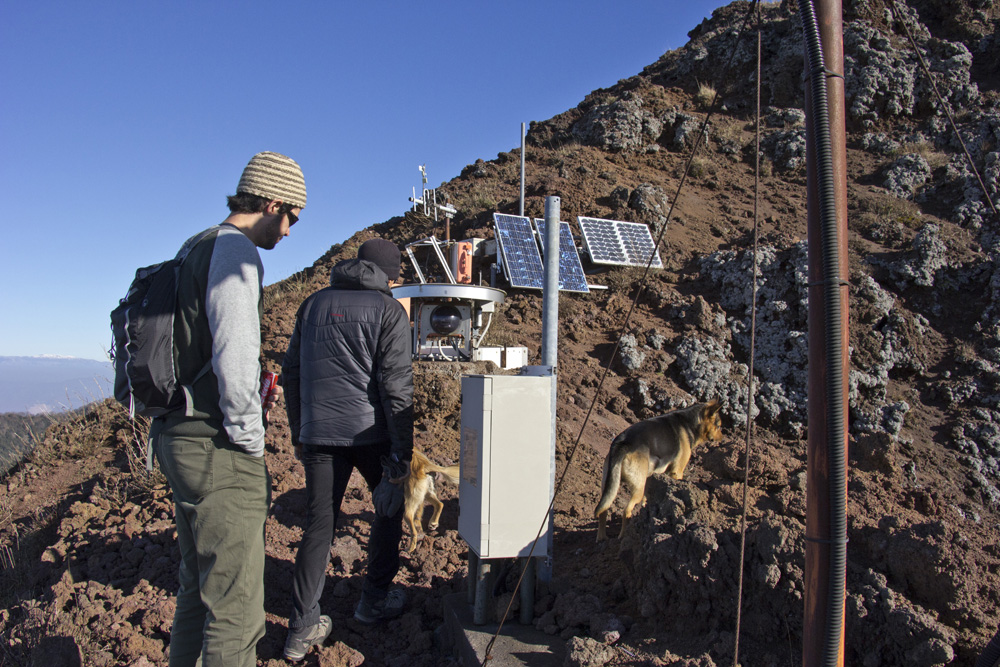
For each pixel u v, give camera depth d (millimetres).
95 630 3852
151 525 4984
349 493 5918
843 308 2309
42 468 7090
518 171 20469
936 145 18359
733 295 12938
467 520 3691
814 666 2322
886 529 3270
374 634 3975
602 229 15203
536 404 3551
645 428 5004
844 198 2361
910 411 10656
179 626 2861
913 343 11625
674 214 16672
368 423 3627
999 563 3080
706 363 11211
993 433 10086
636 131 20750
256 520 2768
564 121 24719
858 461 4523
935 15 23297
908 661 2781
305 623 3555
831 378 2283
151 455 2887
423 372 8094
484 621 3590
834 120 2404
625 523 4789
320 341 3602
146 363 2543
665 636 3355
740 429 10578
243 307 2621
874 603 2973
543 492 3561
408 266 16000
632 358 11258
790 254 12758
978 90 19859
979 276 12609
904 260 12742
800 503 3613
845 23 21719
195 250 2703
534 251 14461
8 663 3857
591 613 3531
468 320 9164
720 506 3680
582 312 13188
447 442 7297
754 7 2816
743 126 21594
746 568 3221
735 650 2664
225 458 2664
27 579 5090
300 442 3789
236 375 2561
